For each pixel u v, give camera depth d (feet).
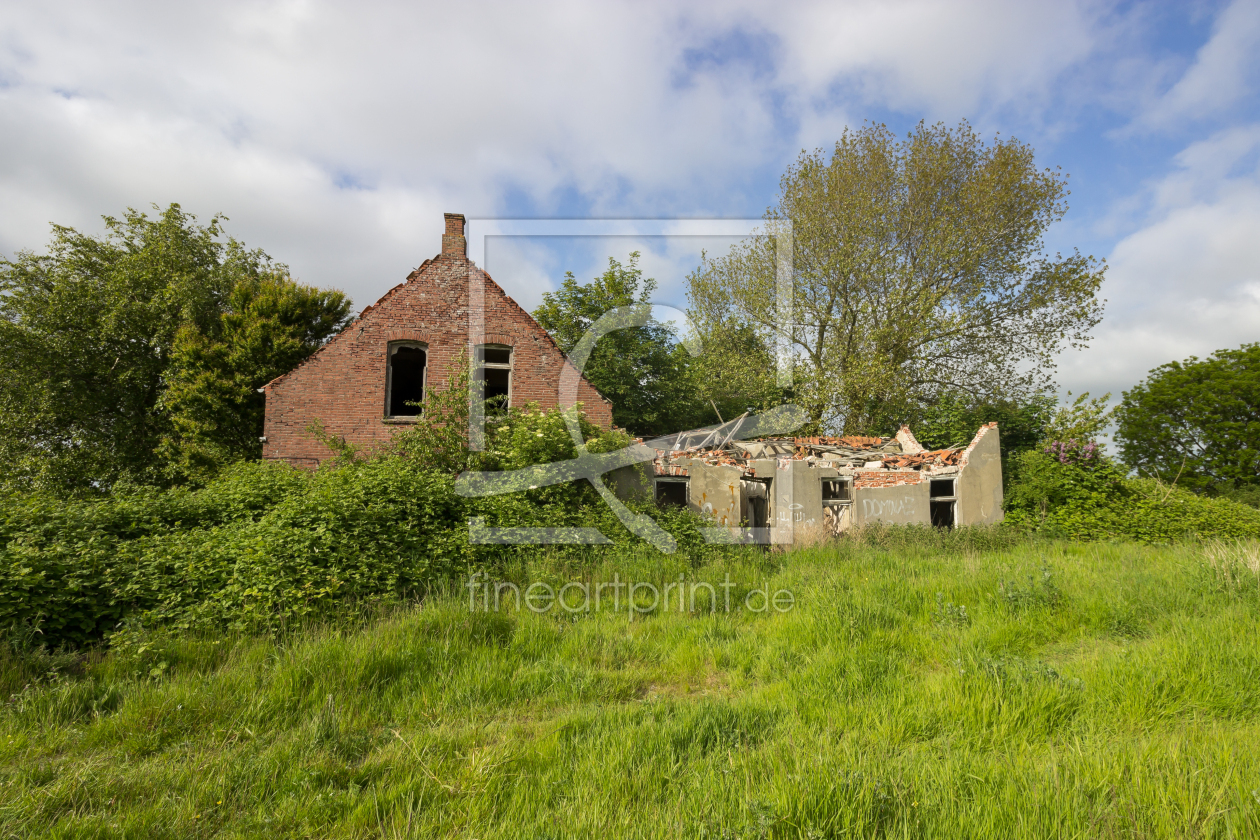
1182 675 14.61
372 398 48.11
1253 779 9.96
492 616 21.65
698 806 10.00
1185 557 30.17
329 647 17.44
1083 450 49.47
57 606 19.45
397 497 28.71
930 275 70.38
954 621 20.90
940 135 71.87
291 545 23.31
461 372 40.91
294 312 69.26
